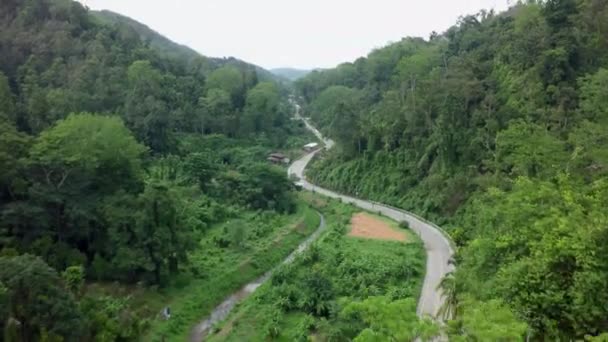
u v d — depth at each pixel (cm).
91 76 8919
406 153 7831
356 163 8756
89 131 4919
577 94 5047
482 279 2570
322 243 5662
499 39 7438
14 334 2928
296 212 7506
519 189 2961
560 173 3169
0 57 8894
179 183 7250
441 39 13300
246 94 12875
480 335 1672
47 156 4338
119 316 3703
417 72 9519
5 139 4338
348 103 10338
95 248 4619
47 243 4159
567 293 2028
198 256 5378
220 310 4500
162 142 8594
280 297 4269
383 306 1916
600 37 5581
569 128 4722
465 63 7250
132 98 8719
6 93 6712
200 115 10700
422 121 7688
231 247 5775
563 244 2064
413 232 6078
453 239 5403
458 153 6538
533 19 6869
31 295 2986
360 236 6019
